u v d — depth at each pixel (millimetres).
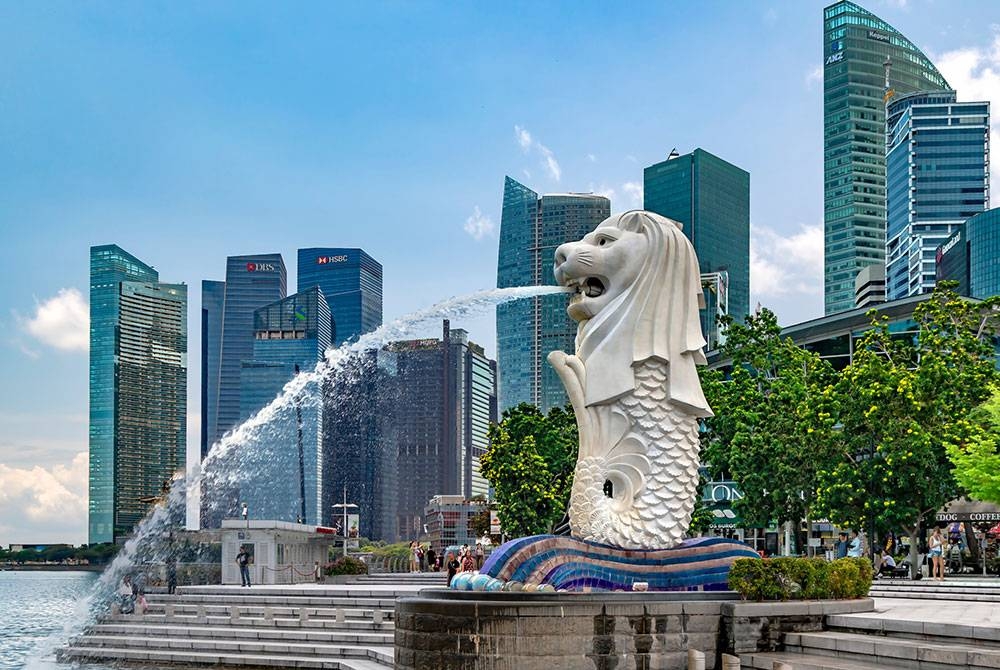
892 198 199000
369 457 107250
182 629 24422
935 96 198750
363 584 36500
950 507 37156
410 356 120750
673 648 14945
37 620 41281
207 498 35000
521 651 14312
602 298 18797
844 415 34438
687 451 18469
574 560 16828
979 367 34094
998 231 143125
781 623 15523
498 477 48375
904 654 13531
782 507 37281
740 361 42906
